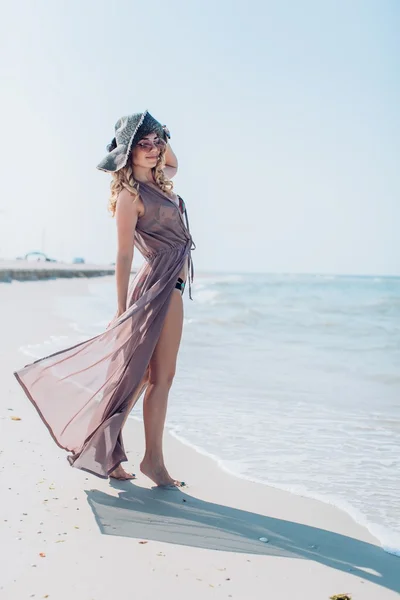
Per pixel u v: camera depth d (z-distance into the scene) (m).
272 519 2.93
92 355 3.29
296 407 5.18
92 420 3.26
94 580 2.24
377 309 16.42
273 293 26.97
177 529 2.77
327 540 2.71
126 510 2.96
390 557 2.56
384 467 3.71
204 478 3.49
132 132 3.36
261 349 8.63
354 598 2.21
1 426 4.17
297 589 2.26
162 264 3.42
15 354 6.92
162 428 3.37
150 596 2.15
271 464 3.74
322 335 10.47
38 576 2.25
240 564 2.45
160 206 3.39
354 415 4.95
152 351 3.29
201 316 13.16
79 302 16.28
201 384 6.06
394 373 6.78
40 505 2.93
